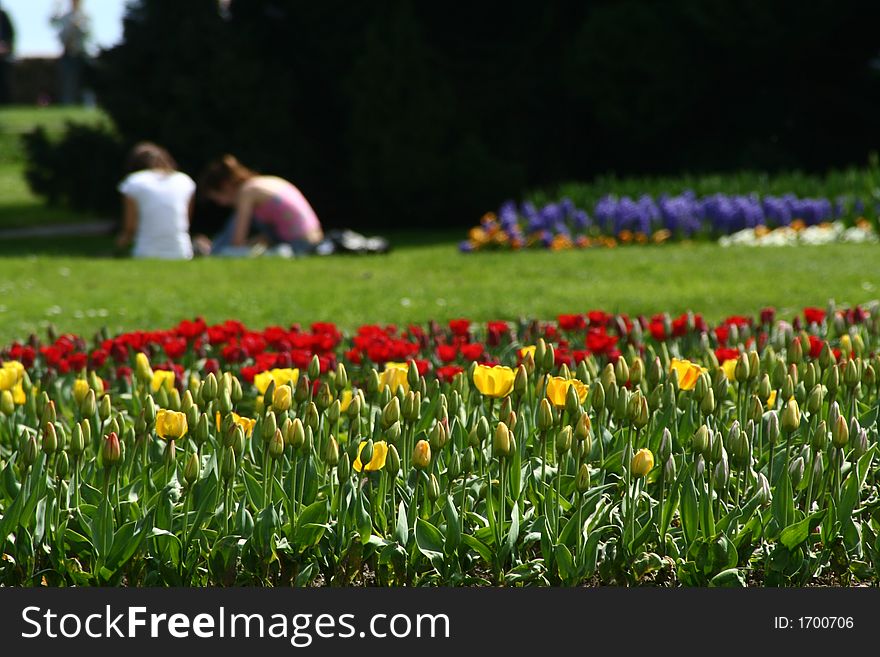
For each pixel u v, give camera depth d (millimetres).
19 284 16203
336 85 33938
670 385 5590
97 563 4613
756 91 34188
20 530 4648
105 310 13445
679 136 34688
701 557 4641
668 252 18906
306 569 4676
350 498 4773
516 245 21141
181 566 4660
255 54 32719
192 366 8180
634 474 4672
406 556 4699
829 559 4879
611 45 31344
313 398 5863
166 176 20891
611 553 4754
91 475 5344
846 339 6605
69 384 7359
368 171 32438
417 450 4637
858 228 21438
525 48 34125
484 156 32250
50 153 32969
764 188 24141
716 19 30500
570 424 5137
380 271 17391
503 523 4812
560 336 8555
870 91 34875
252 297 14273
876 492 5484
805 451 5176
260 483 5039
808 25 30578
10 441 6004
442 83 32250
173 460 5020
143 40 32500
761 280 14914
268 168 32312
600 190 24531
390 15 33219
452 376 6488
